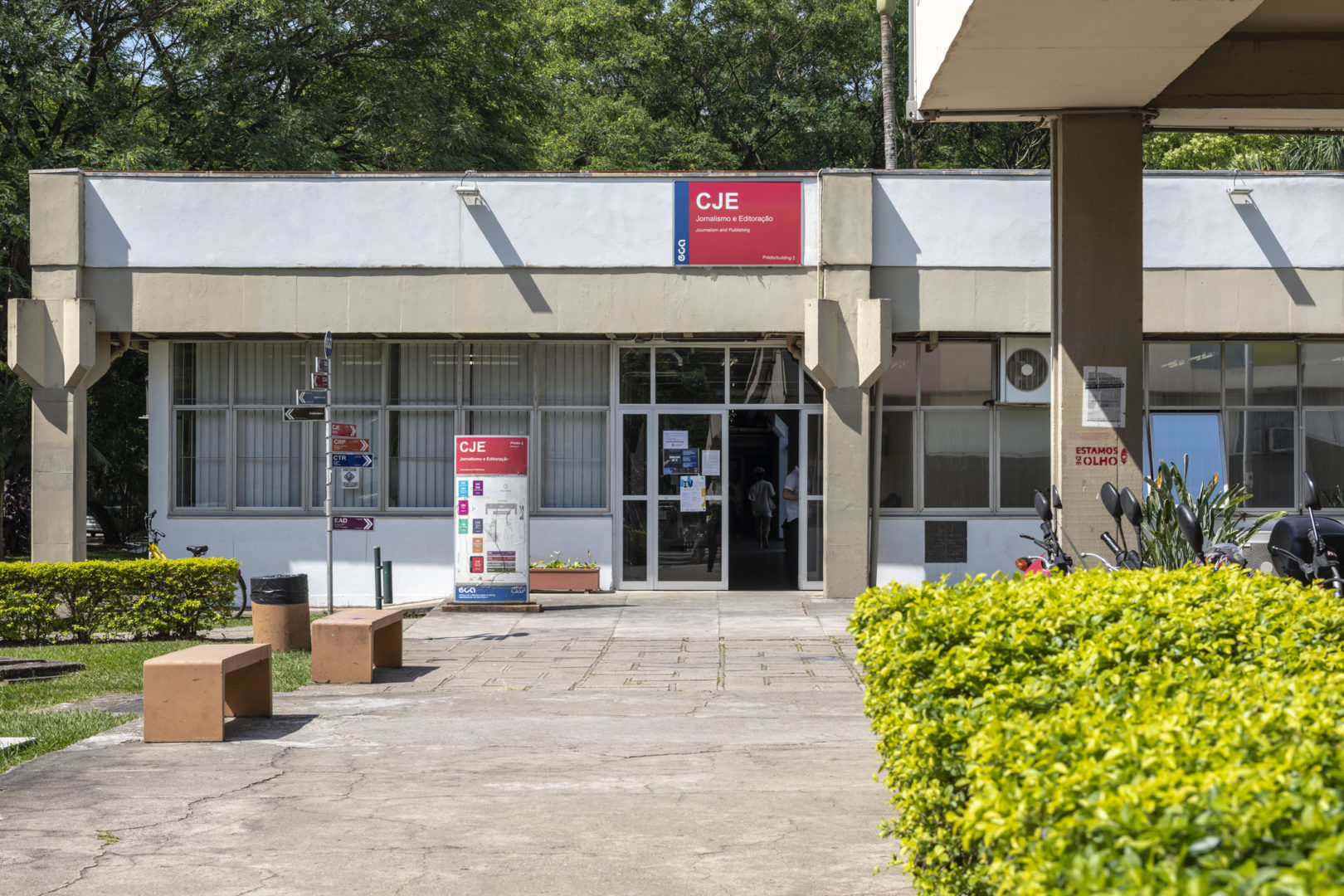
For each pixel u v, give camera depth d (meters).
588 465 18.55
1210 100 11.20
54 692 10.40
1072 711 3.05
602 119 36.88
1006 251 17.36
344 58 28.08
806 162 38.84
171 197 17.52
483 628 14.60
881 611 5.37
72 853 5.55
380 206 17.52
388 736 8.38
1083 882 1.97
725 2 38.94
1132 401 11.70
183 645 13.65
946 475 18.34
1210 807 2.14
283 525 18.38
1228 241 17.41
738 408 18.42
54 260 17.33
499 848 5.62
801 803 6.44
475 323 17.47
